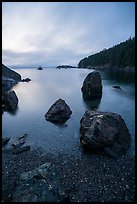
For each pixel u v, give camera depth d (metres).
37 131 22.80
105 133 16.78
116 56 139.00
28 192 11.29
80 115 28.27
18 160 16.42
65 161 16.02
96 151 17.08
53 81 79.12
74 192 12.36
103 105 33.75
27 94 46.88
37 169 13.03
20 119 27.34
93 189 12.56
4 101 33.25
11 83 64.75
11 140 20.50
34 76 114.19
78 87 58.00
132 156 16.36
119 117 20.06
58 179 12.42
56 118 26.16
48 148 18.50
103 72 110.19
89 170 14.59
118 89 49.12
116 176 13.78
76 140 20.08
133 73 93.19
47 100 39.69
